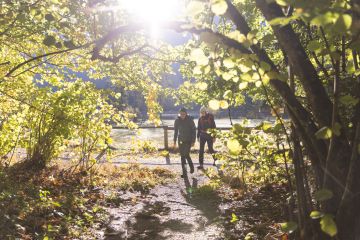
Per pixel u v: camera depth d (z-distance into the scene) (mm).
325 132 2391
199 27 2680
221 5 2197
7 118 11289
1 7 4832
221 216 8156
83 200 8750
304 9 1802
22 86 10914
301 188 3117
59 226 6605
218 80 6340
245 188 9617
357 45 2389
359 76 3061
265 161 7430
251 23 7160
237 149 3115
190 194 10031
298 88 6344
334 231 2127
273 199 8758
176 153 18078
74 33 6316
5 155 11836
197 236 7000
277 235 6055
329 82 4168
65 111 11523
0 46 7863
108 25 5664
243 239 6723
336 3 1997
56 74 11133
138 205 9094
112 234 7062
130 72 9688
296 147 3188
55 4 5582
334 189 2777
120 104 12500
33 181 9914
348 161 2768
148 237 6973
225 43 2648
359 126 2525
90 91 11562
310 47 2320
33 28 6180
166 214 8422
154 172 12844
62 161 13609
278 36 2832
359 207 2592
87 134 11961
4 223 5844
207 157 16328
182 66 8578
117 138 23844
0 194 7090
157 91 9992
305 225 3008
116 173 12266
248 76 2582
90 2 5277
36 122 11867
